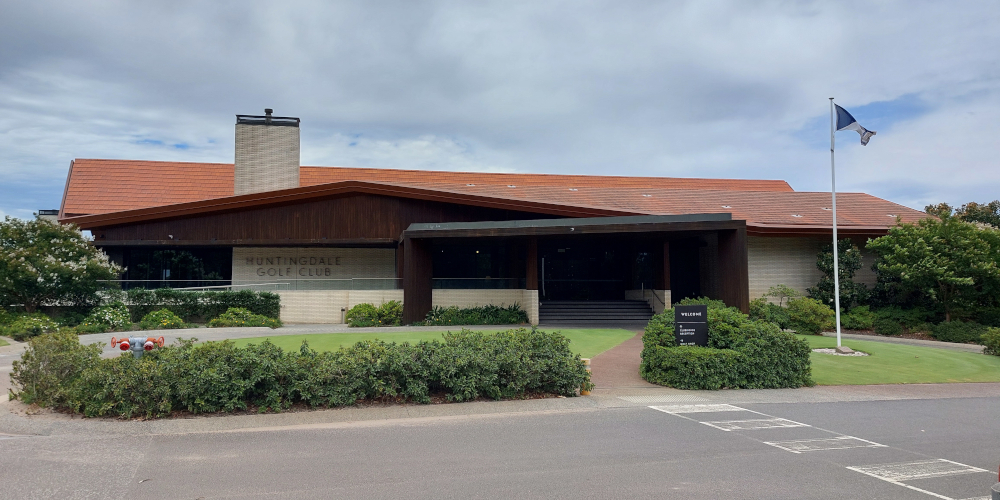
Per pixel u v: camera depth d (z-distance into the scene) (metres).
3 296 24.03
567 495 5.89
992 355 18.48
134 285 30.06
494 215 30.55
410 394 10.50
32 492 5.85
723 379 12.27
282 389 9.81
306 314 29.22
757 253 29.41
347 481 6.25
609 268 33.62
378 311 26.53
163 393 9.19
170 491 5.91
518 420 9.30
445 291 28.30
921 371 15.20
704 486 6.22
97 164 38.38
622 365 14.90
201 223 30.92
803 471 6.80
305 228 30.86
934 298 25.39
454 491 5.97
